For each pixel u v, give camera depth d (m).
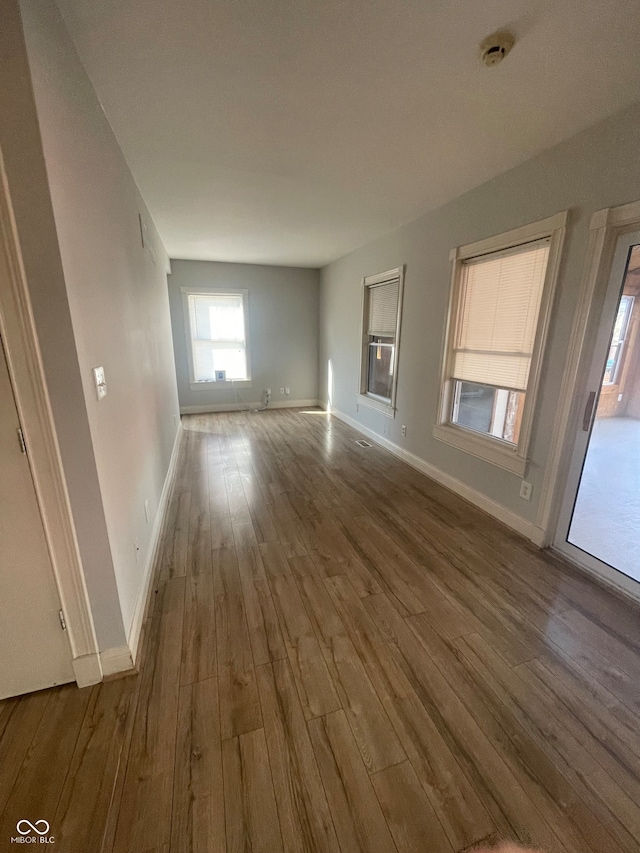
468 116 1.84
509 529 2.60
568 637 1.68
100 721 1.29
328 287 5.92
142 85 1.59
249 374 6.31
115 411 1.60
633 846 0.98
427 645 1.63
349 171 2.46
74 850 0.97
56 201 1.09
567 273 2.09
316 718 1.31
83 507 1.29
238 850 0.97
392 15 1.27
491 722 1.30
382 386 4.63
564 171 2.05
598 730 1.28
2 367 1.08
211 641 1.64
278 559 2.25
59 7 1.19
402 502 3.02
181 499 3.07
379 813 1.05
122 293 1.89
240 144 2.11
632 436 1.94
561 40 1.35
